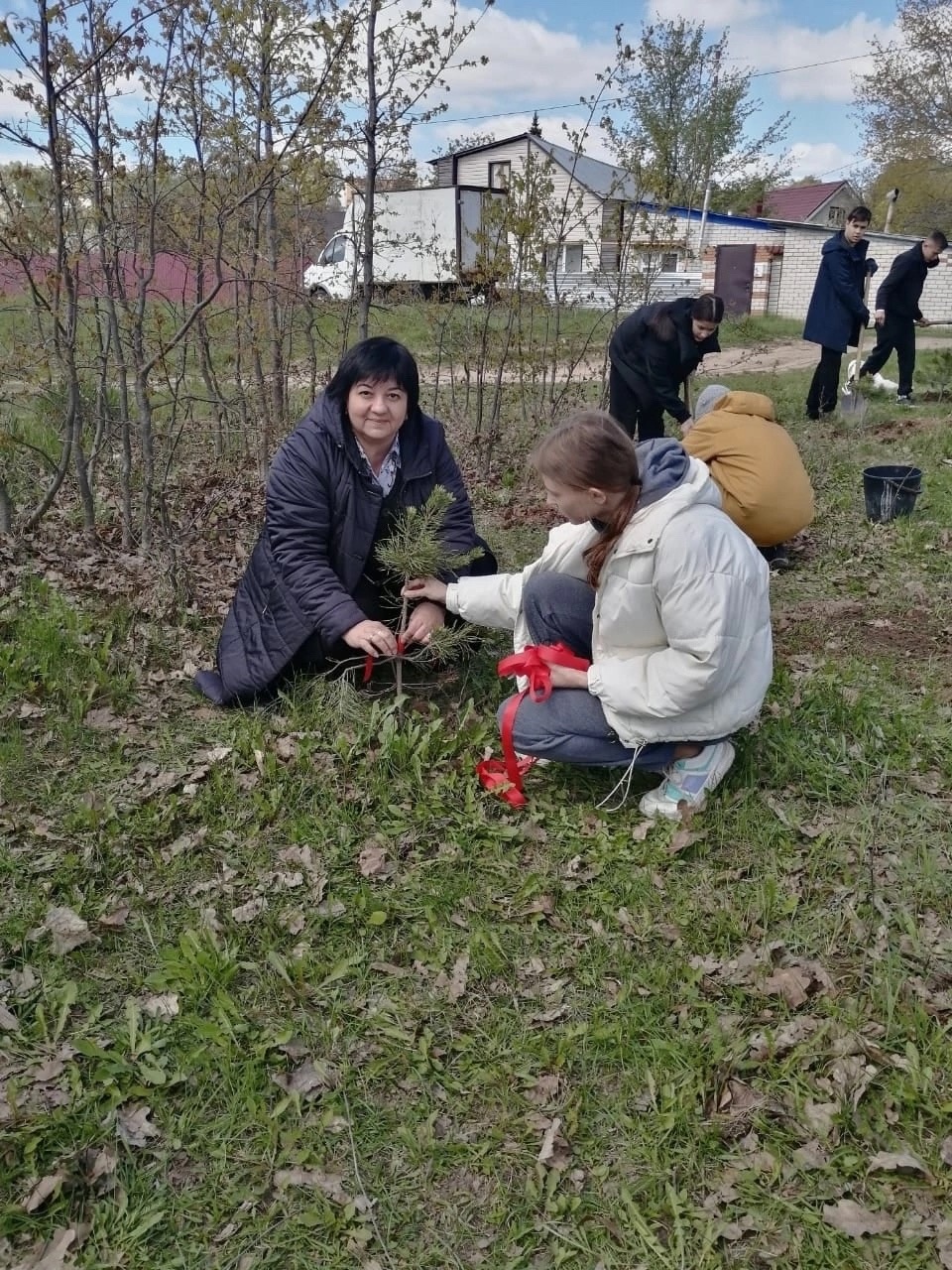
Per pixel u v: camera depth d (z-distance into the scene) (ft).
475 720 11.46
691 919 8.65
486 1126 6.89
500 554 17.80
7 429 19.54
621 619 9.44
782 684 12.24
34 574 15.52
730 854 9.53
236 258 21.03
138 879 9.11
